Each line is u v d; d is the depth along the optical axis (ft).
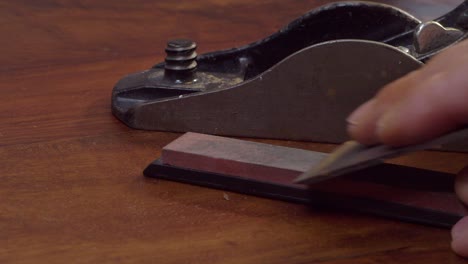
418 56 1.20
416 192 1.02
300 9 1.67
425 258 0.97
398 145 0.93
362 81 1.14
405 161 1.13
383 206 1.03
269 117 1.18
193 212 1.03
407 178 1.03
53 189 1.07
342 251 0.98
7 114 1.24
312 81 1.15
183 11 1.67
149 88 1.23
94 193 1.06
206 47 1.46
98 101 1.28
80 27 1.58
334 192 1.04
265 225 1.01
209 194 1.07
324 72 1.15
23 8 1.69
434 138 0.93
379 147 0.95
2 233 0.99
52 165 1.12
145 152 1.15
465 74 0.91
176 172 1.09
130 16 1.64
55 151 1.15
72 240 0.99
